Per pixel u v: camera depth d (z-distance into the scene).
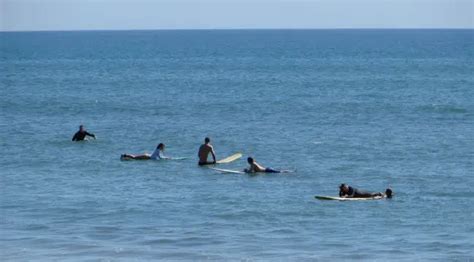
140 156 125.88
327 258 72.00
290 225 84.12
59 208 91.88
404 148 136.00
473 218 86.50
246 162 124.81
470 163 121.75
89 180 109.50
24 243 77.19
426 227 82.94
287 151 134.62
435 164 121.00
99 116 188.50
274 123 173.12
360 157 127.81
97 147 139.62
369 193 97.00
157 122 176.12
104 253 73.88
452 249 74.75
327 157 128.25
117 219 86.88
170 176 112.50
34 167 119.69
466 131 157.12
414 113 190.12
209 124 171.88
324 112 194.50
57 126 168.00
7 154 131.00
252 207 92.31
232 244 77.00
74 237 79.50
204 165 121.25
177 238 79.19
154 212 90.00
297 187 104.19
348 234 80.44
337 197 95.81
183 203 94.56
